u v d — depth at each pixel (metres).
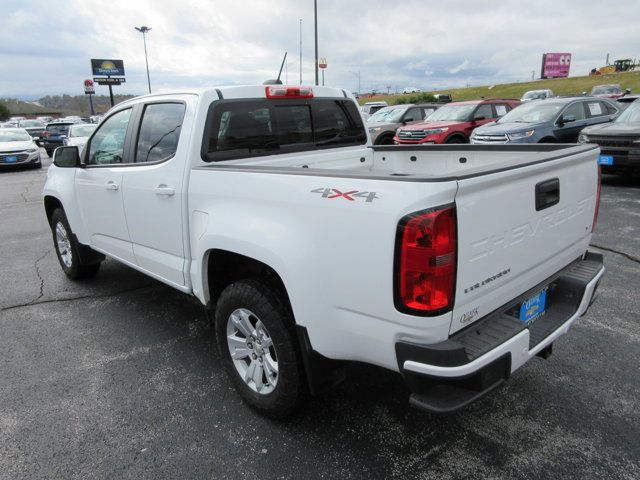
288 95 3.60
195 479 2.41
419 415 2.85
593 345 3.54
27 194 11.63
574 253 2.94
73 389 3.21
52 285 5.11
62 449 2.64
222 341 2.99
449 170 3.91
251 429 2.77
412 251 1.93
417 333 2.01
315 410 2.90
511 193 2.22
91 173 4.08
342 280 2.20
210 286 3.13
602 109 11.50
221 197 2.81
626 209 7.48
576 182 2.74
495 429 2.70
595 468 2.40
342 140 4.11
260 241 2.48
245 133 3.35
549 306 2.83
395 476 2.39
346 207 2.13
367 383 3.19
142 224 3.56
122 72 54.28
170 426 2.81
